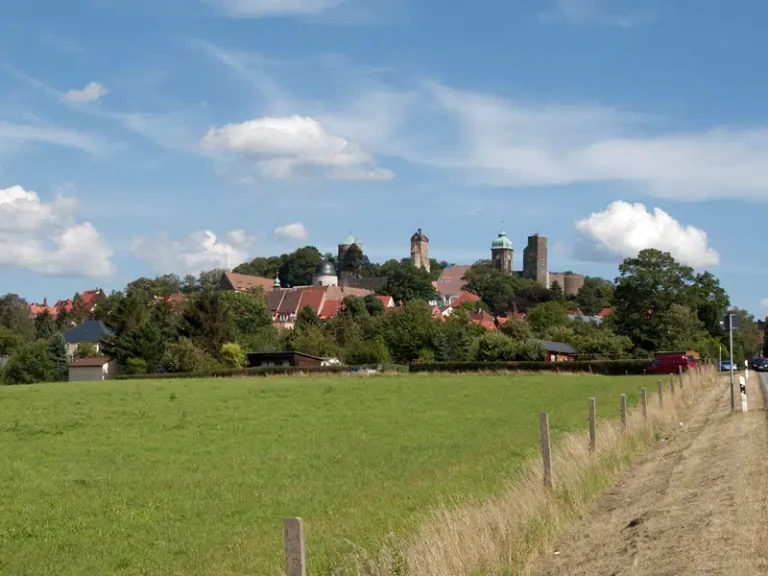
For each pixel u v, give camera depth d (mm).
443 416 44750
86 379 109375
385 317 126562
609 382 69188
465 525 13383
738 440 24922
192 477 26219
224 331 119812
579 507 17000
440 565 11711
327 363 110688
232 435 36844
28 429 38719
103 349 117875
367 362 111438
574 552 14266
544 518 15336
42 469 27875
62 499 22781
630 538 14484
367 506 20891
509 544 13500
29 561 16781
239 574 15219
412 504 20609
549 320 158875
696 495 17203
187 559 16688
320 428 39438
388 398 56094
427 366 90750
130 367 109875
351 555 13516
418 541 13008
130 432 37750
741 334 149625
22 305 178375
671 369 82812
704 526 14352
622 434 25516
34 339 153250
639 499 17891
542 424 17922
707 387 57500
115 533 19047
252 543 17656
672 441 27750
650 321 114375
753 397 44875
